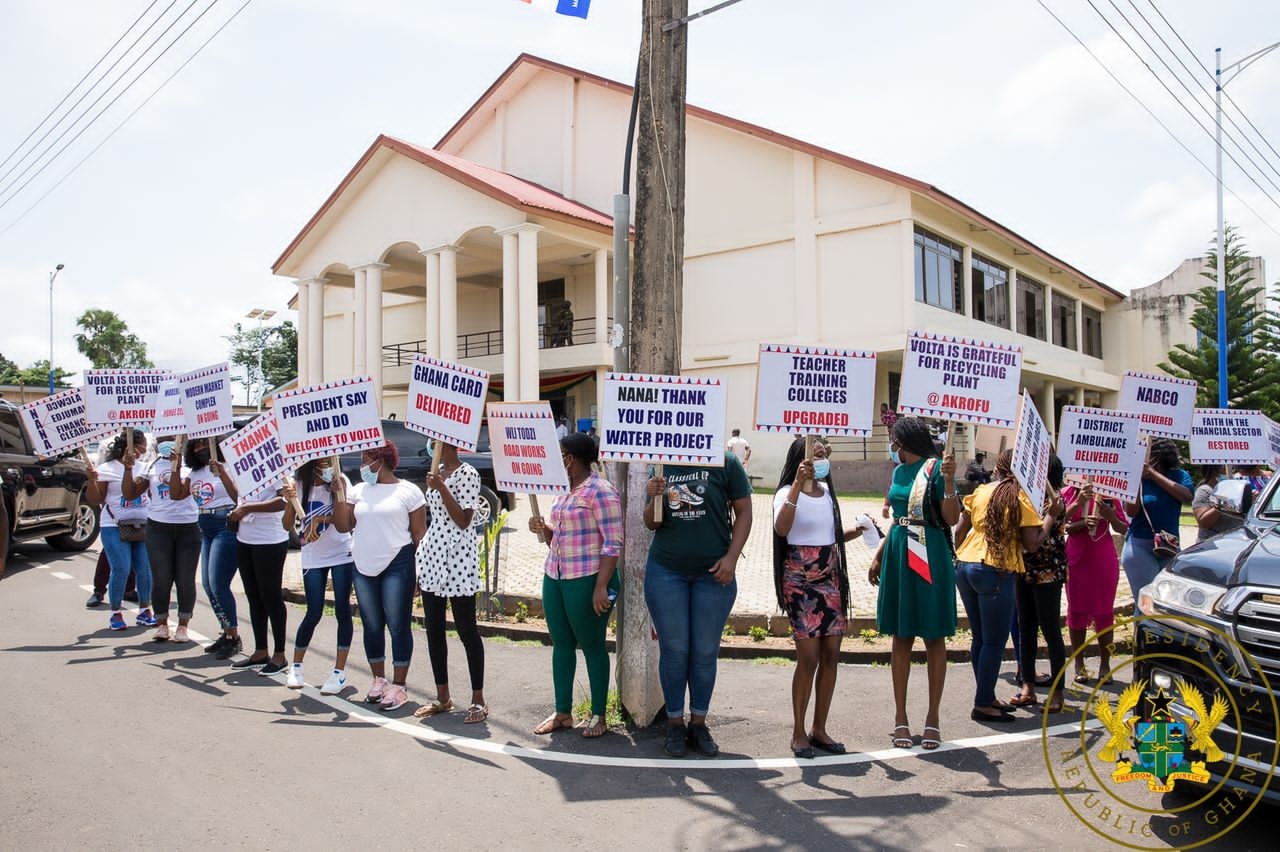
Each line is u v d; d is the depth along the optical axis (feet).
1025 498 19.17
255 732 18.62
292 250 94.22
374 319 89.25
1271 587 12.94
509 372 78.79
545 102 103.65
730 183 88.43
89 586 35.55
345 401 20.83
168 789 15.47
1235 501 18.48
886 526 47.34
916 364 17.60
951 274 85.71
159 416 26.76
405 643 20.71
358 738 18.37
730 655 25.80
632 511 19.84
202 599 34.27
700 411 17.30
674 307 20.54
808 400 17.28
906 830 13.99
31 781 15.72
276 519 23.43
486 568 30.12
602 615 18.39
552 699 21.34
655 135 20.62
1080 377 109.40
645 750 17.80
